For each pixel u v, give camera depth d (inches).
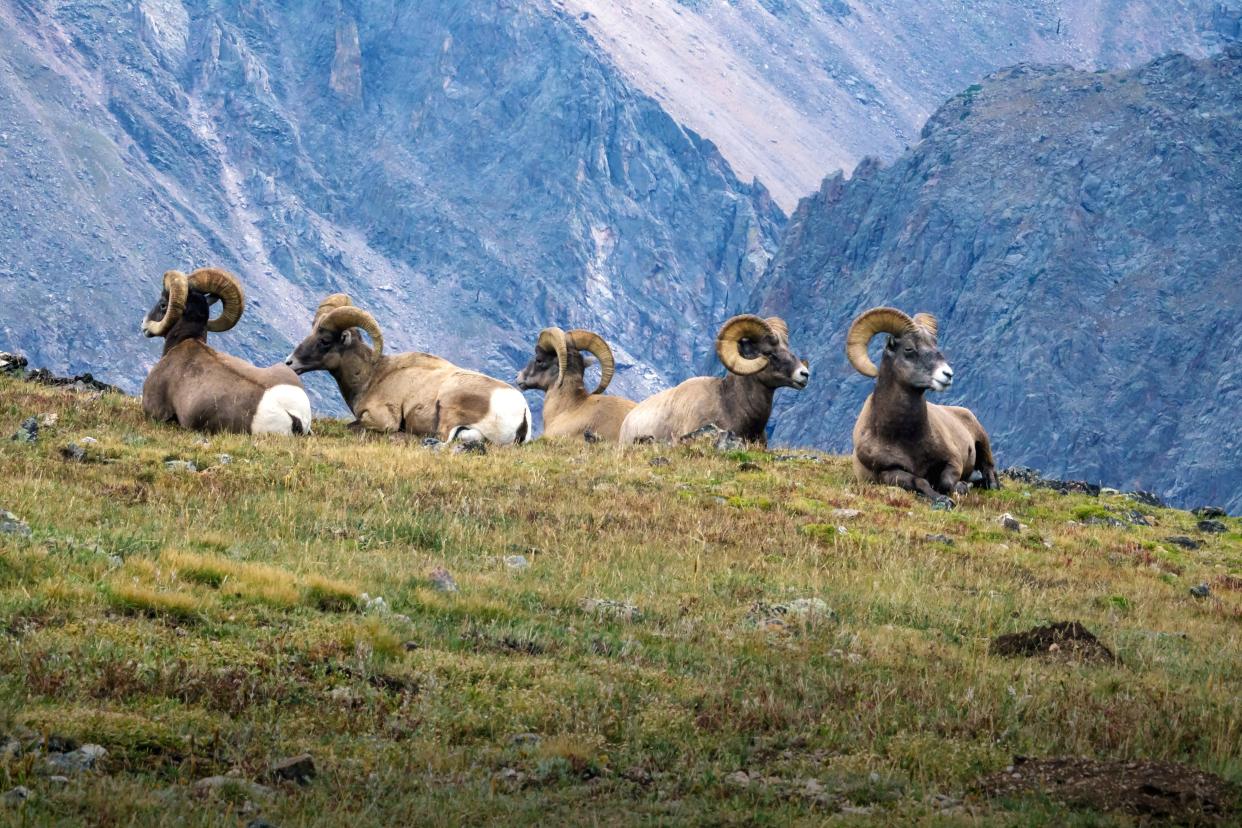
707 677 854.5
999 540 1476.4
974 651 1000.9
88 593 839.1
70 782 596.4
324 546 1106.1
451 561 1127.6
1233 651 1088.2
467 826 605.3
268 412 1561.3
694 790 673.0
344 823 588.1
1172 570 1476.4
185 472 1300.4
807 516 1459.2
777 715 781.3
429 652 836.0
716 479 1600.6
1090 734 786.8
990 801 669.3
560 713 753.0
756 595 1115.3
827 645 969.5
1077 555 1464.1
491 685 792.3
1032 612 1165.1
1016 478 2053.4
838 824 623.5
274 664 767.7
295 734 692.7
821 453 2006.6
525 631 906.1
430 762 669.9
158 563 928.3
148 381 1593.3
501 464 1520.7
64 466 1275.8
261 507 1202.0
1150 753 757.9
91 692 703.7
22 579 856.9
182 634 804.0
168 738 655.8
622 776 687.1
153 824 563.5
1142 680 924.6
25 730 637.9
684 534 1315.2
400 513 1253.7
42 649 737.6
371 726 712.4
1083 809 656.4
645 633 950.4
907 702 825.5
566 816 620.4
